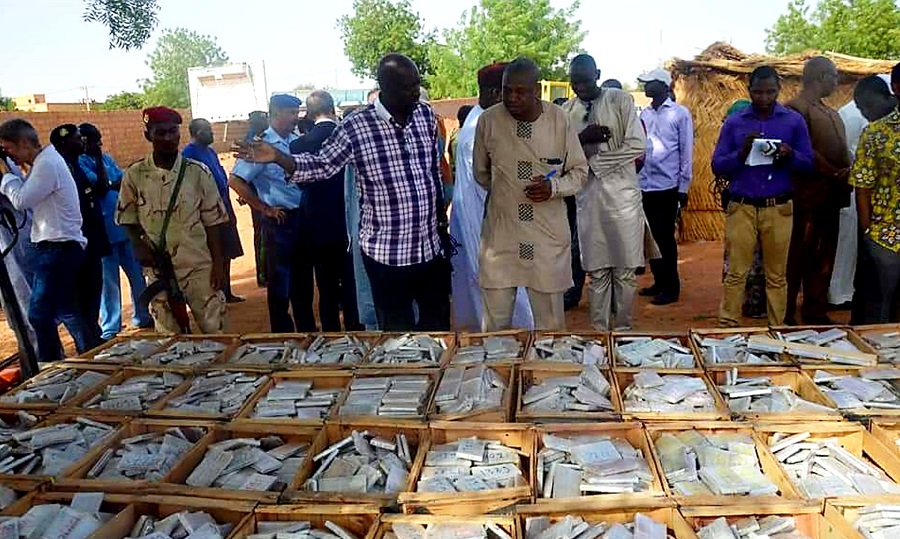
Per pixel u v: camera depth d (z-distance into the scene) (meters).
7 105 27.78
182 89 42.50
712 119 9.96
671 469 2.57
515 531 2.25
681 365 3.51
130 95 38.50
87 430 3.15
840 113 5.56
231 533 2.31
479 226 5.06
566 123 3.96
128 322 6.95
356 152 3.92
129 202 4.32
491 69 4.66
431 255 4.21
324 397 3.35
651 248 5.11
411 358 3.71
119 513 2.42
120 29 4.94
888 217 4.06
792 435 2.76
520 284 4.20
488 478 2.57
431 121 4.19
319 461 2.79
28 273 5.55
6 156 4.81
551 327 4.30
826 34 28.36
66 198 4.69
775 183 4.60
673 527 2.28
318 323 6.50
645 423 2.89
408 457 2.81
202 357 3.94
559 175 4.00
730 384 3.28
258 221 7.50
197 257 4.45
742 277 4.88
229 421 3.12
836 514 2.19
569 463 2.66
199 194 4.42
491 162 4.09
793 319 5.73
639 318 6.27
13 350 6.27
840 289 6.01
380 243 4.09
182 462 2.76
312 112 5.62
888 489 2.43
